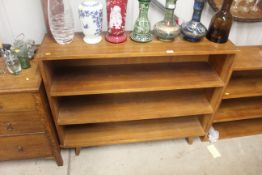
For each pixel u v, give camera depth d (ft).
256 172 4.69
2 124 3.64
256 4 4.42
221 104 5.27
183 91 4.95
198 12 3.71
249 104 5.31
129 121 5.14
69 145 4.54
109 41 3.69
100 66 4.40
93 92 3.72
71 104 4.41
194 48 3.69
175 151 5.03
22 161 4.66
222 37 3.82
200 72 4.40
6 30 4.11
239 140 5.35
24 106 3.48
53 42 3.59
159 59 4.65
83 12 3.31
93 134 4.78
